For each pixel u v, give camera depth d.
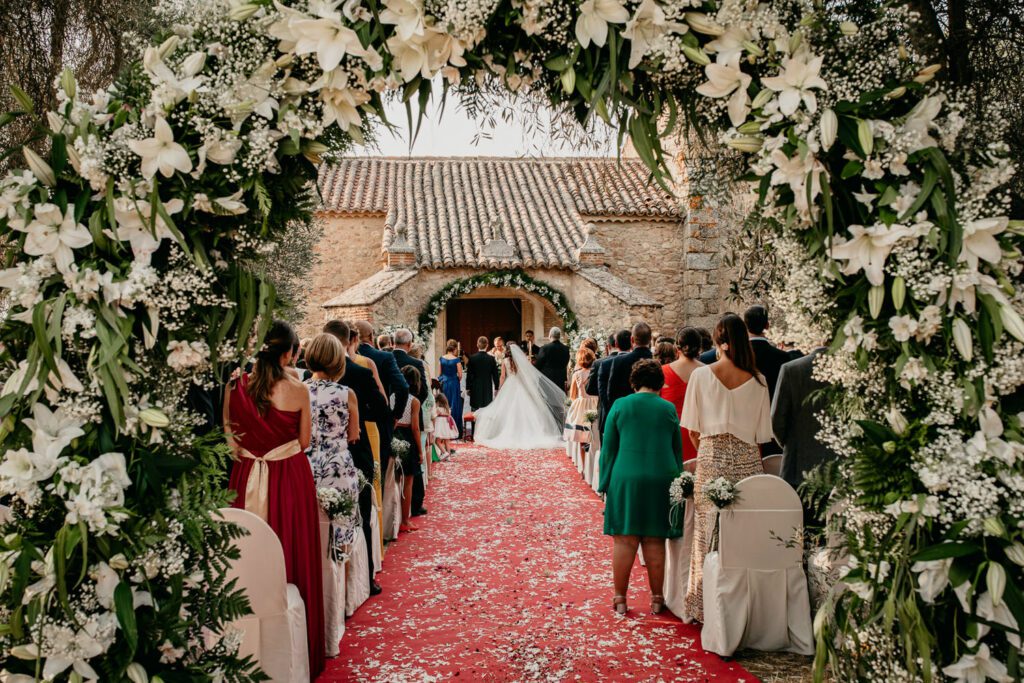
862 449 2.83
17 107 4.06
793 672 4.04
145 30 4.07
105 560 2.58
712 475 4.60
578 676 4.03
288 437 4.03
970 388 2.59
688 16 2.76
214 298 2.70
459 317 25.44
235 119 2.66
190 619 2.67
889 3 2.88
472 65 2.94
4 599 2.57
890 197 2.63
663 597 5.06
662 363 6.88
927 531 2.71
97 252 2.64
